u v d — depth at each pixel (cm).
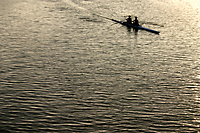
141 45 4622
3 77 3100
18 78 3094
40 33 5053
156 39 5034
